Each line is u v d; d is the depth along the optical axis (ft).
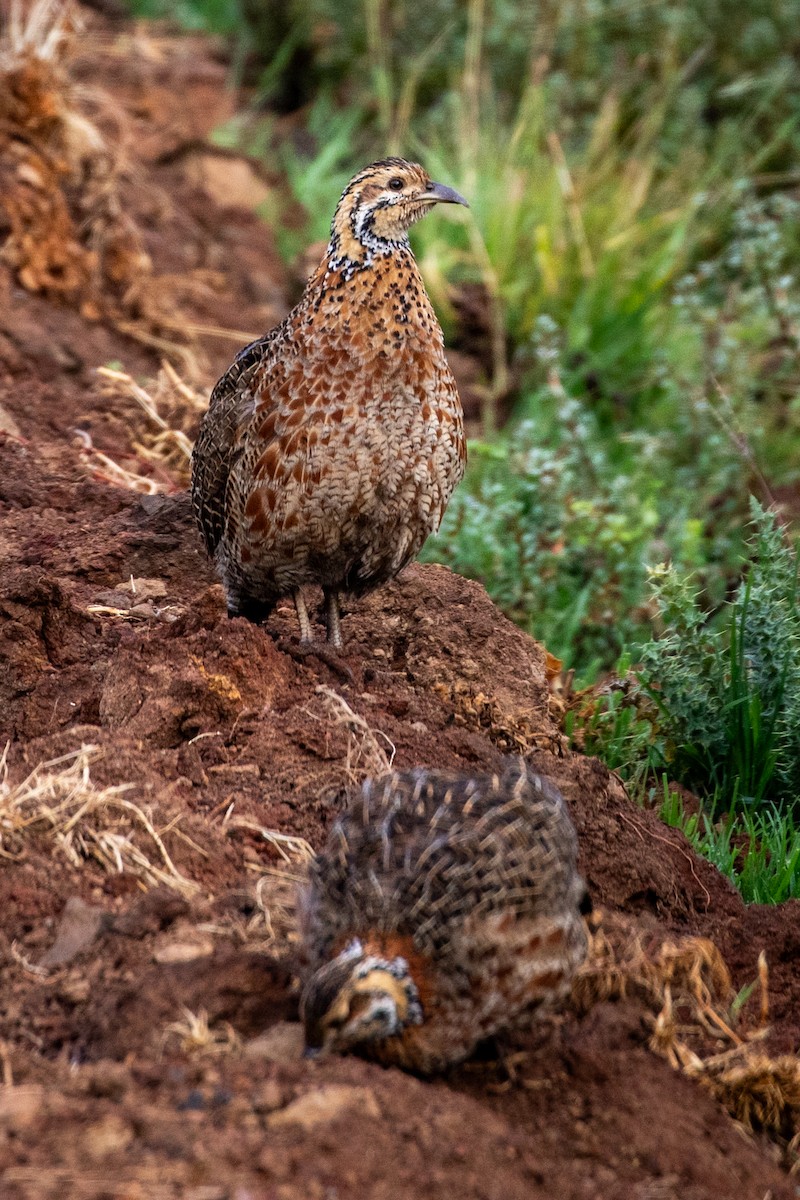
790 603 34.63
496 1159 19.47
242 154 69.26
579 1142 20.72
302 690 29.12
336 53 76.33
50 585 31.14
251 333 55.88
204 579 35.40
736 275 60.29
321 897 21.15
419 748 28.43
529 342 57.52
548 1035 22.41
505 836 20.98
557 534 43.04
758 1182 21.11
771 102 67.51
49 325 48.49
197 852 24.88
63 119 51.60
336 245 30.27
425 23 73.61
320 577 31.83
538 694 32.35
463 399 54.60
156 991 21.47
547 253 58.18
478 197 61.41
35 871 24.14
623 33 69.82
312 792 26.71
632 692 35.09
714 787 34.63
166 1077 19.76
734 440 45.21
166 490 40.11
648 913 26.86
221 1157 18.37
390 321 29.91
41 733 28.60
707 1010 24.03
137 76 72.02
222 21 88.38
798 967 26.84
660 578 35.94
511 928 20.35
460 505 43.50
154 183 62.49
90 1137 18.53
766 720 33.78
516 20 70.44
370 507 30.53
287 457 30.07
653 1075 22.17
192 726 27.71
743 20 68.28
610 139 65.41
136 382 46.47
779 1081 22.81
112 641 31.04
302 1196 18.06
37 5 55.93
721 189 63.46
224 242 62.34
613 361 56.49
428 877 20.43
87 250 51.75
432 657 32.50
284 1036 21.15
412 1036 20.38
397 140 68.85
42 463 40.09
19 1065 20.40
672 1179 20.38
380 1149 18.92
